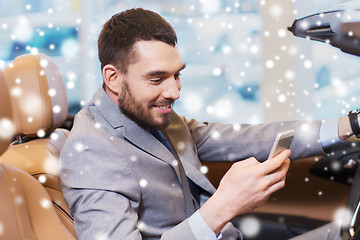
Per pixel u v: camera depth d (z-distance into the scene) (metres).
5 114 0.79
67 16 3.56
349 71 3.12
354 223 0.92
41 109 1.16
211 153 1.25
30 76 1.15
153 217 0.98
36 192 0.93
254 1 3.17
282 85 2.59
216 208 0.80
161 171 1.00
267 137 1.19
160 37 0.92
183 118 1.29
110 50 0.95
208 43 3.28
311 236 1.08
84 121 1.00
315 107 2.74
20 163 1.09
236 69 3.20
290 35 2.53
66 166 0.95
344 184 1.42
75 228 0.91
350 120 1.07
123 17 0.95
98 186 0.90
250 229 1.38
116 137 0.98
